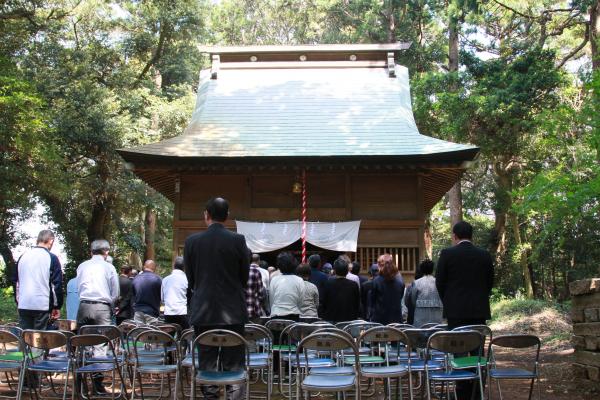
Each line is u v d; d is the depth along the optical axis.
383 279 7.76
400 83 16.44
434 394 7.03
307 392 5.04
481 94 19.94
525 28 25.27
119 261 30.77
